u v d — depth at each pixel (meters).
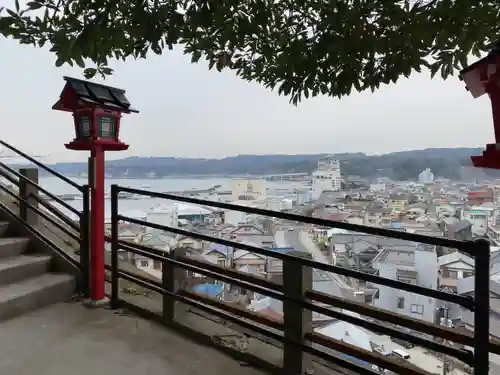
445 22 1.76
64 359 2.57
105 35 1.77
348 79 2.09
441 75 2.00
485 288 1.60
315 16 2.08
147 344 2.79
